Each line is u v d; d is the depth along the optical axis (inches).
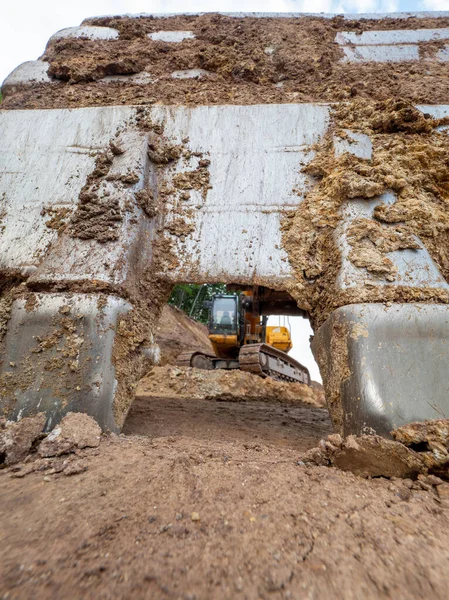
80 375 103.4
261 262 131.8
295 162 153.0
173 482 73.1
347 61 204.1
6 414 100.0
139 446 95.0
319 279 124.9
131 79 197.9
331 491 71.2
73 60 201.8
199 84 191.6
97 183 144.3
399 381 90.8
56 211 145.4
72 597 43.9
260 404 345.1
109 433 100.8
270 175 150.6
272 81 193.0
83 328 108.6
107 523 59.1
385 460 79.4
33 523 59.4
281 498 67.6
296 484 73.8
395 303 103.3
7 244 139.2
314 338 124.1
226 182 150.6
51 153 162.6
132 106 173.6
